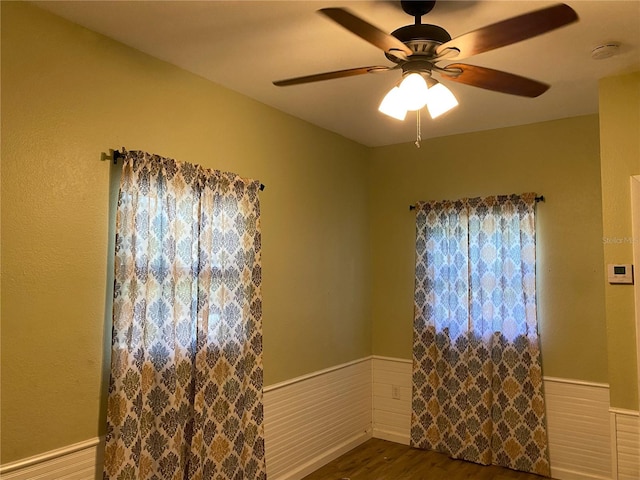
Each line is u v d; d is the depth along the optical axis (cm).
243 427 295
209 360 279
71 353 222
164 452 248
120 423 228
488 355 383
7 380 200
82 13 219
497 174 397
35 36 212
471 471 369
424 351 415
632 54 260
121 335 233
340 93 320
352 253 430
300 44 251
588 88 310
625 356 280
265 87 310
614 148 288
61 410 217
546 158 377
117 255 236
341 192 419
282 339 348
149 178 249
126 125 249
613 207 286
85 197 229
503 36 171
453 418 395
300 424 360
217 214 288
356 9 216
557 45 250
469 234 396
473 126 394
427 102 206
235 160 314
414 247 434
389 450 412
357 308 434
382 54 263
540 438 362
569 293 362
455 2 209
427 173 431
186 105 283
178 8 215
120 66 247
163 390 251
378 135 421
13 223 204
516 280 377
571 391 357
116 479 225
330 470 372
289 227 359
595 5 211
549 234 372
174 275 259
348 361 418
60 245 219
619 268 282
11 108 204
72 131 226
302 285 369
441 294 410
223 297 288
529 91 218
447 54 189
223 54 262
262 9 216
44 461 210
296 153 368
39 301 211
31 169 210
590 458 348
